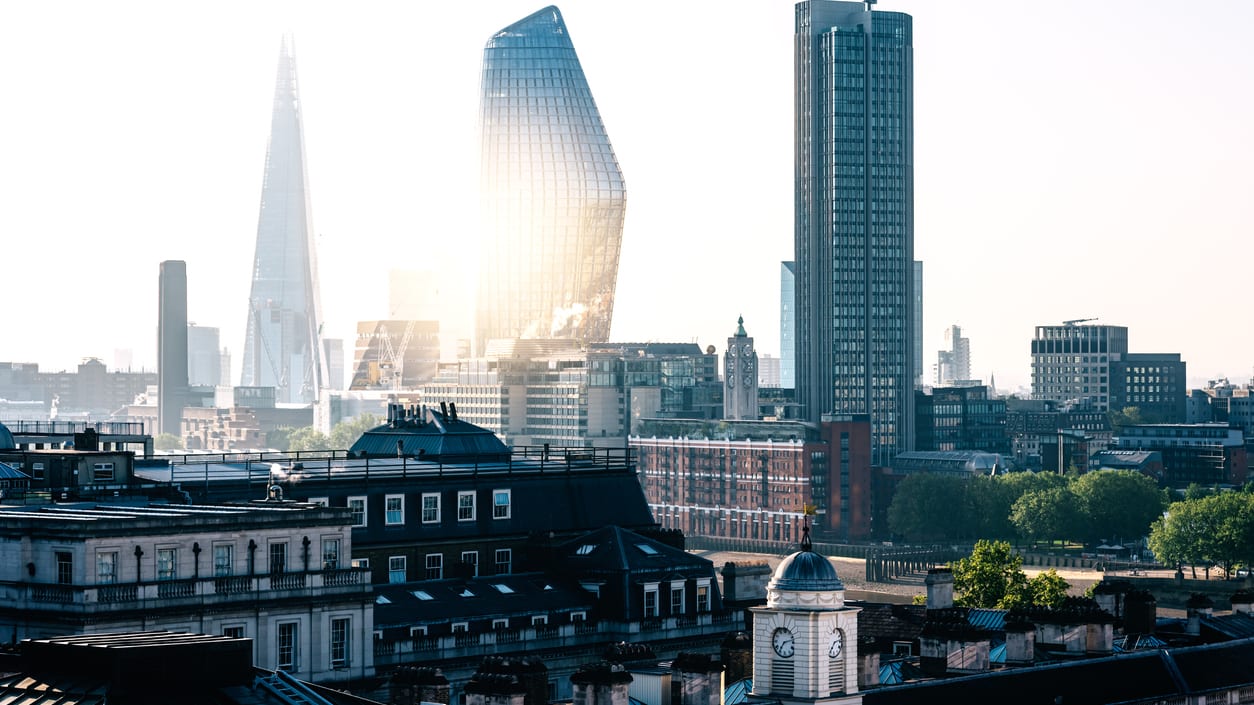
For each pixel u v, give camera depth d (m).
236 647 115.19
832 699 155.88
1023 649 183.88
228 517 193.88
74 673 114.00
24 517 188.00
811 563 156.62
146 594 186.88
